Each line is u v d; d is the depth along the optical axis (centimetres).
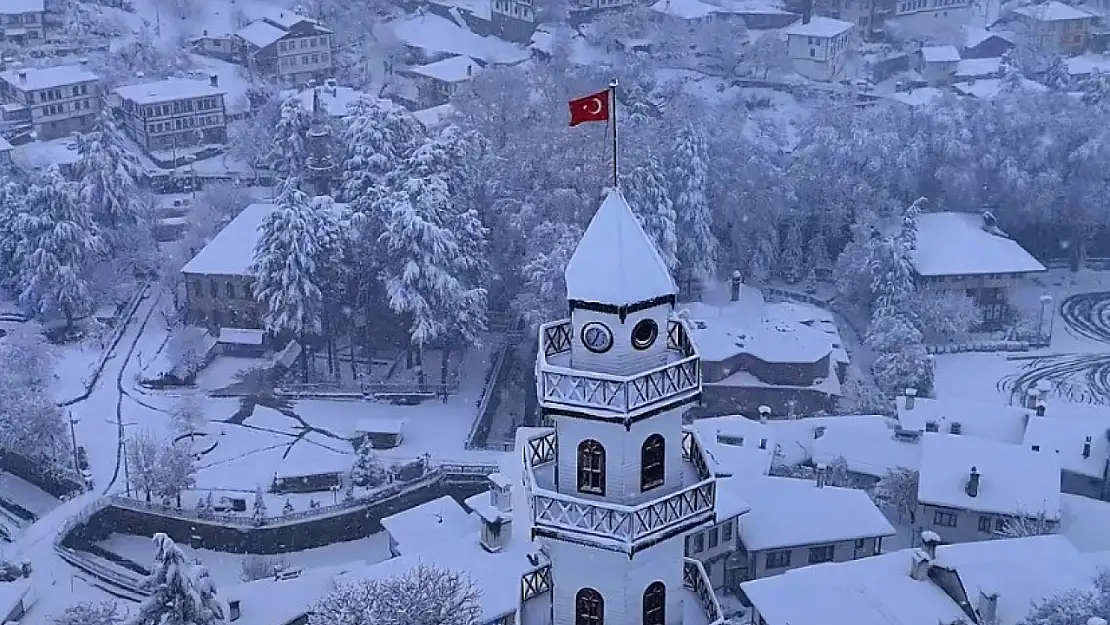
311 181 14425
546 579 3738
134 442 9112
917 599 6431
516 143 12600
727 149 13538
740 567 7531
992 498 7931
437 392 10756
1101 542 7675
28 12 19638
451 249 10788
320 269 10700
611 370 3222
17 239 12219
